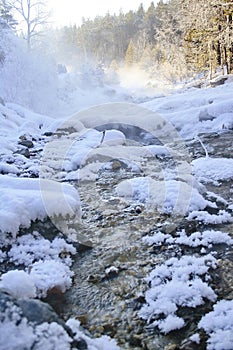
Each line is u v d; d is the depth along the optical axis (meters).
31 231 2.83
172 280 2.28
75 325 1.74
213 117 7.62
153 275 2.35
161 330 1.86
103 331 1.86
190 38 18.95
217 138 6.55
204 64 20.20
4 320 1.35
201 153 5.72
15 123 9.31
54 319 1.46
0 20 17.39
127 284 2.29
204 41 17.92
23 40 20.75
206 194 3.83
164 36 25.55
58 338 1.37
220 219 3.19
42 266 2.37
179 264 2.47
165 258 2.61
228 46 15.77
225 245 2.74
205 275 2.34
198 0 17.05
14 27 21.80
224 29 15.98
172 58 25.75
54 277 2.24
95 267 2.52
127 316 1.98
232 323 1.85
